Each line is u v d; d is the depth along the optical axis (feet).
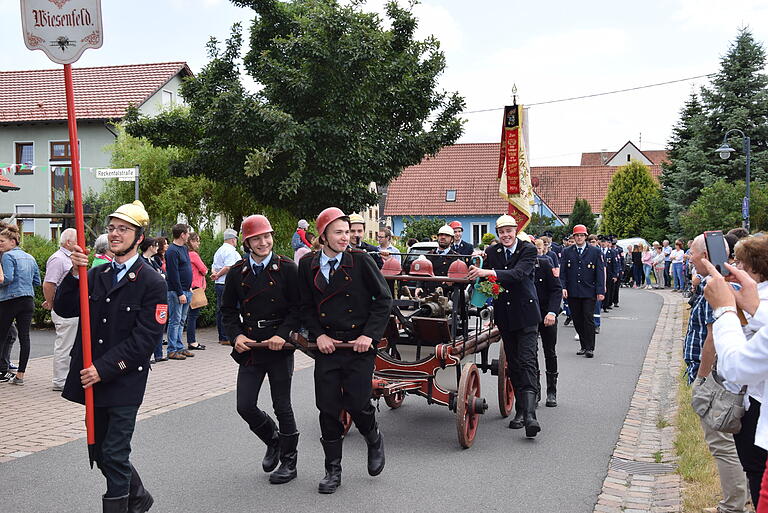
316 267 18.34
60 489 18.31
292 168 61.31
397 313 23.58
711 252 12.96
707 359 14.28
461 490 18.62
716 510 16.19
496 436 24.34
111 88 114.01
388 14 68.69
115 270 15.23
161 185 77.87
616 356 41.93
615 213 174.50
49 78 120.06
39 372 34.12
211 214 78.07
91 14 15.16
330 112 60.80
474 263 24.13
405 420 26.40
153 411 26.89
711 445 15.61
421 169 171.83
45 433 23.49
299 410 27.48
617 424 25.91
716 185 104.83
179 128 64.59
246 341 18.26
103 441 14.56
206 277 50.34
